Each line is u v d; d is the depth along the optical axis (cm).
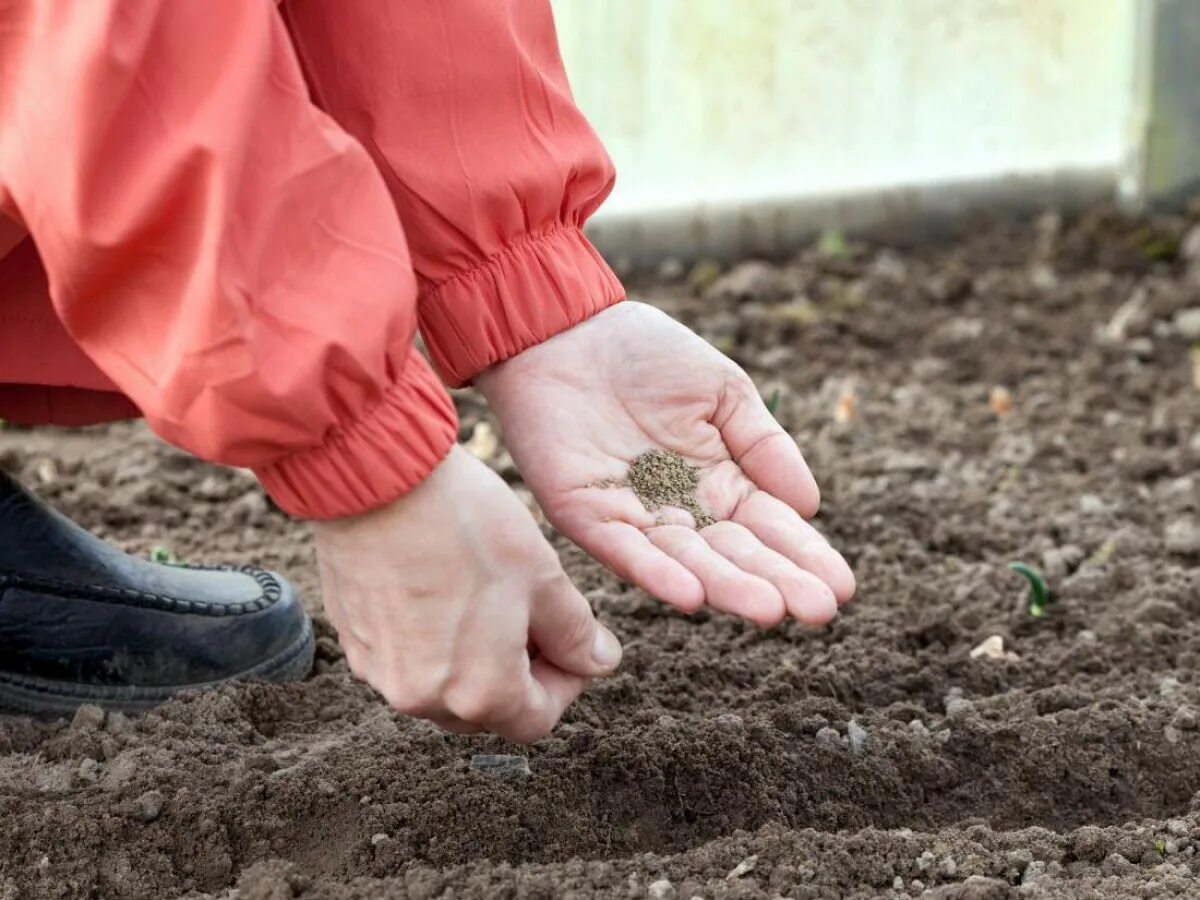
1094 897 131
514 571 124
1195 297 226
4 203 121
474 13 131
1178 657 155
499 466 180
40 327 137
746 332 220
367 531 123
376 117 131
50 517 148
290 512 123
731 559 133
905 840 136
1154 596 161
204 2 118
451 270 134
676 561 132
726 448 139
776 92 245
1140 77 256
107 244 117
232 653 149
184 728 144
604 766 140
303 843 137
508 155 133
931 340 218
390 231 121
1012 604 162
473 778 139
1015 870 134
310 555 168
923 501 176
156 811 137
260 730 147
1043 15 252
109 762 142
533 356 136
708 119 243
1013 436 191
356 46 130
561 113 135
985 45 251
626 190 244
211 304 117
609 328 138
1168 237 248
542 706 128
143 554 167
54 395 146
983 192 258
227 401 118
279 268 119
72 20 117
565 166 134
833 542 171
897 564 167
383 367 120
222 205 117
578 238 137
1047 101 257
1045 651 157
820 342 217
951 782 144
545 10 135
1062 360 212
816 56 244
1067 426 193
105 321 120
